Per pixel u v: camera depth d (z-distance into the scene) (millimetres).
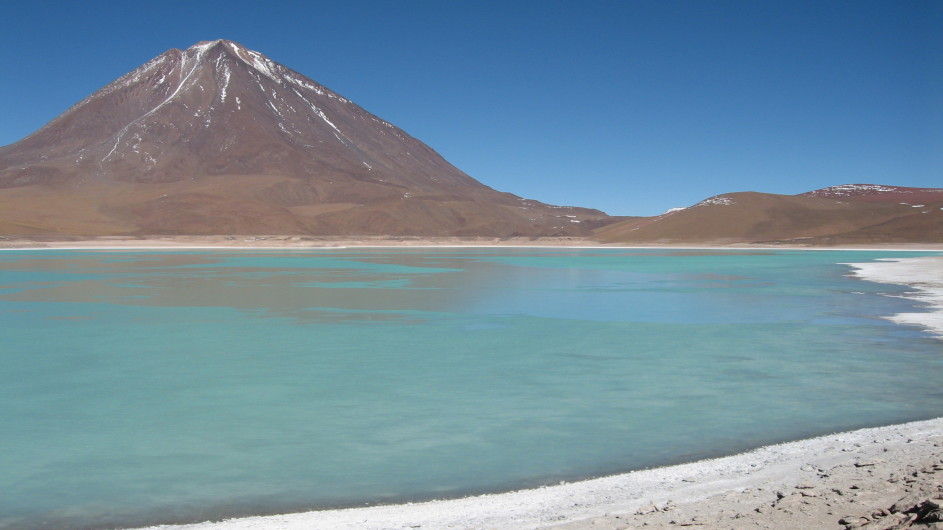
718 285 35625
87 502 7645
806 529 5672
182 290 32688
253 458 9039
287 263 59281
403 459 8961
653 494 7301
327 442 9680
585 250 106000
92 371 14461
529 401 11867
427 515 6945
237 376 13930
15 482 8250
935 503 5492
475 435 9969
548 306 25891
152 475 8461
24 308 25438
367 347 17234
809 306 25578
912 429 9641
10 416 11078
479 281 38719
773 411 11094
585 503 7121
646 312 24031
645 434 9945
